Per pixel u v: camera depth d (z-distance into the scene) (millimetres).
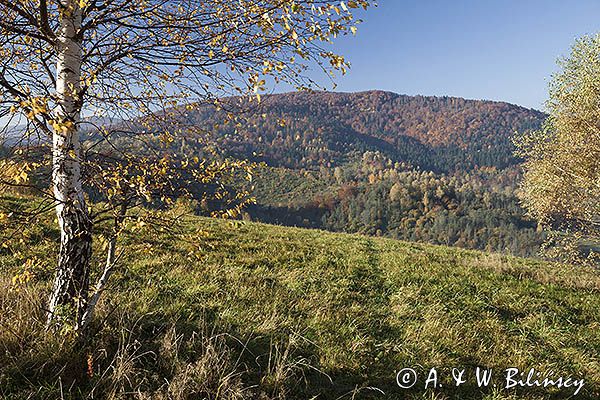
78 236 4570
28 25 4141
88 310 4871
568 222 14258
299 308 7785
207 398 4543
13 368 4348
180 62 4617
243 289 8289
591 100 13484
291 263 11438
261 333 6371
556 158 14750
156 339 5648
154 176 4301
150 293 7352
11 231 4387
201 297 7570
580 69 13891
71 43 4348
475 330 7781
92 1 4340
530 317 8930
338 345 6367
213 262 10281
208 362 4984
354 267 11672
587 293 11828
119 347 5062
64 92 4148
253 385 5031
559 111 14867
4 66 3832
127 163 4523
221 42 4449
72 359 4590
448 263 13766
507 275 12742
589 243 13469
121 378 4473
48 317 4949
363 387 5363
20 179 3725
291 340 5988
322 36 3982
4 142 3869
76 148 4344
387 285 10273
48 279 7066
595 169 13820
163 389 4590
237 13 4098
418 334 7156
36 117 3592
